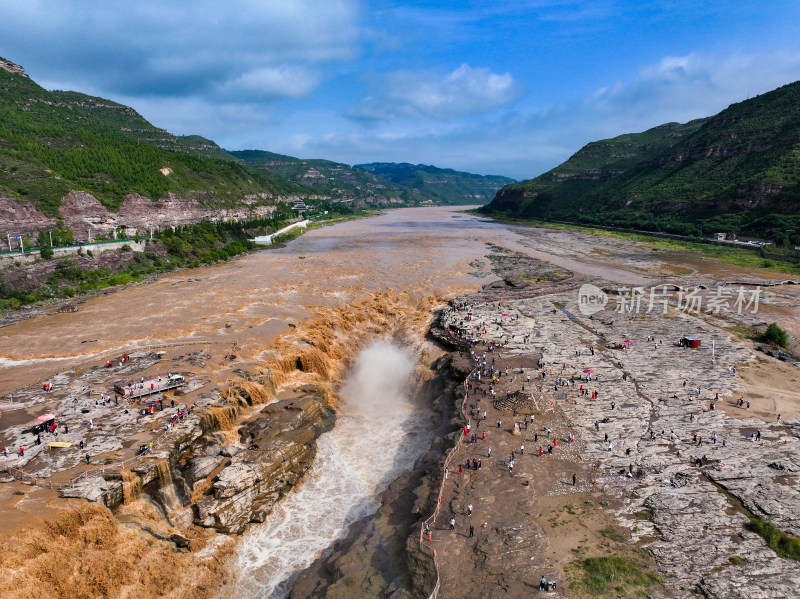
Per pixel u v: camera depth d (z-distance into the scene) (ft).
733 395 240.12
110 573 146.72
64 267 439.22
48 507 154.10
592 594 128.36
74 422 207.21
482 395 249.34
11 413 213.87
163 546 163.63
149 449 188.34
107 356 284.20
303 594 145.69
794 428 207.62
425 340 344.08
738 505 161.79
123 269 501.15
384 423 260.42
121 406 221.87
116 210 573.74
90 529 152.25
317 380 292.61
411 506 175.73
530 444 203.21
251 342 306.55
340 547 168.96
